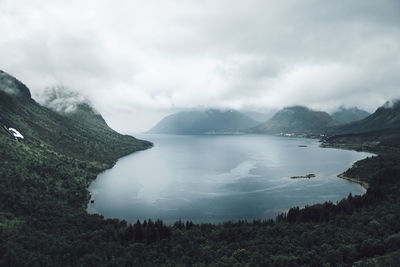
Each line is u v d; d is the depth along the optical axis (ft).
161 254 476.95
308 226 565.53
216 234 548.31
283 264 402.52
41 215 645.92
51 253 465.47
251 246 480.64
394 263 376.27
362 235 489.26
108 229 582.76
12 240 489.67
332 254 419.33
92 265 435.12
